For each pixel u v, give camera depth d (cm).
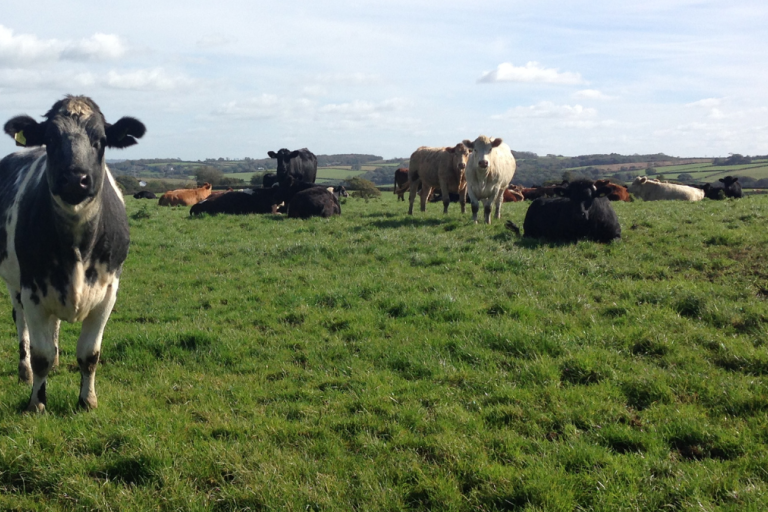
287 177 2245
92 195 515
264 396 637
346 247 1371
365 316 894
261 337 831
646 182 3228
